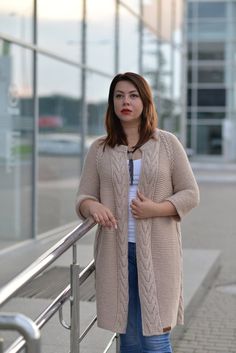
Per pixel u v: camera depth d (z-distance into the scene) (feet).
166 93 69.87
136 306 10.89
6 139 29.50
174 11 74.74
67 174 36.94
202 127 136.36
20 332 6.84
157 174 10.53
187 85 134.41
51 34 33.83
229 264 28.66
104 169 10.72
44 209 33.68
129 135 10.94
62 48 35.53
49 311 10.00
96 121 42.34
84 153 39.47
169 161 10.73
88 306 12.74
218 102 134.41
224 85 133.90
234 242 34.76
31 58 31.40
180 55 80.94
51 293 14.21
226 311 20.58
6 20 28.55
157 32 63.36
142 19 55.47
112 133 10.93
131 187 10.62
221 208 52.08
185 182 10.72
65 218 36.76
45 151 33.71
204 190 68.85
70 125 37.32
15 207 30.42
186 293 20.43
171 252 10.61
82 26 38.65
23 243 30.76
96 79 41.96
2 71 28.84
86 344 13.71
